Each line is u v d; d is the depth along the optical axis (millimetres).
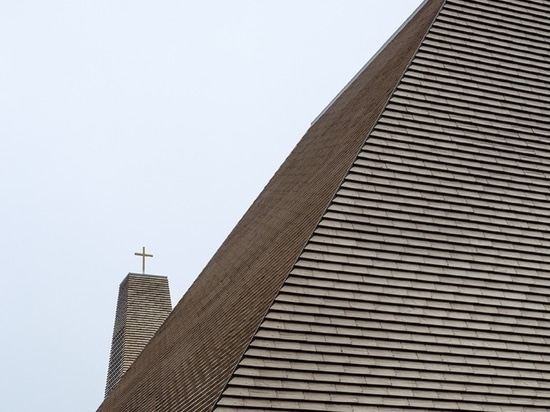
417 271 12898
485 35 15891
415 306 12578
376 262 12734
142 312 41688
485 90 15227
